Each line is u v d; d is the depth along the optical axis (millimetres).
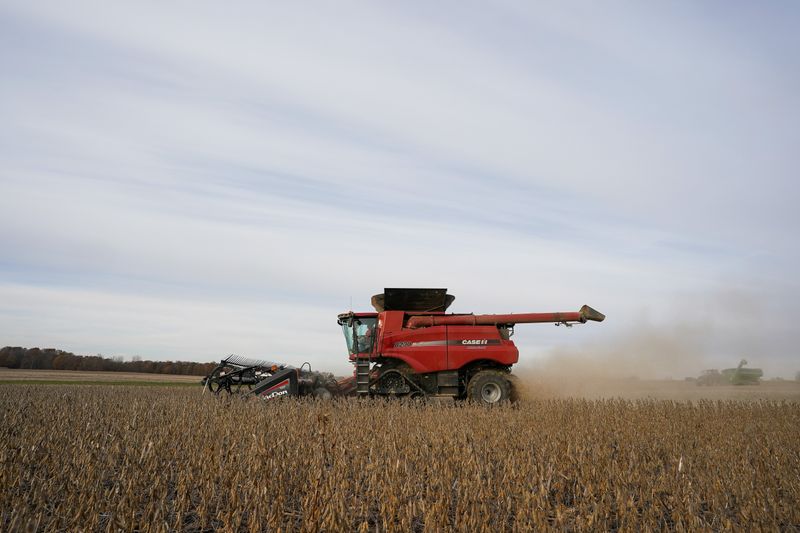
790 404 17328
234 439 9922
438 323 18344
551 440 9984
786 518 6801
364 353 18281
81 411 14305
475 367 18359
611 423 12617
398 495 7027
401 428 11188
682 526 6281
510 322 18500
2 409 14570
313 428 11219
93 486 7211
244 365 19109
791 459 9172
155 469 8055
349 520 6426
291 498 7613
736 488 7383
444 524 6234
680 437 11047
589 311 18484
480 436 10633
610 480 7859
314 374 18828
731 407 16297
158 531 5945
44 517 6695
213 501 7426
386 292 18422
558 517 6062
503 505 6953
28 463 8719
